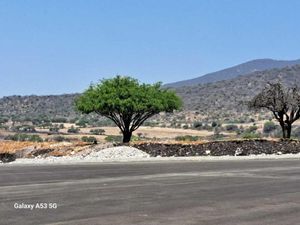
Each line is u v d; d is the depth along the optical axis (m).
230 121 114.38
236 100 135.12
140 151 37.34
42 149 39.66
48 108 141.62
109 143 40.16
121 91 42.97
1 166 28.55
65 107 141.75
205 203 14.08
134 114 45.31
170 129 100.44
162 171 24.72
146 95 43.25
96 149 37.97
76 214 12.24
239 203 14.12
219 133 85.44
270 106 48.91
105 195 15.57
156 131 92.50
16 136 64.50
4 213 12.35
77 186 17.98
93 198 14.91
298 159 34.81
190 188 17.52
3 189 17.02
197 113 130.00
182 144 39.06
